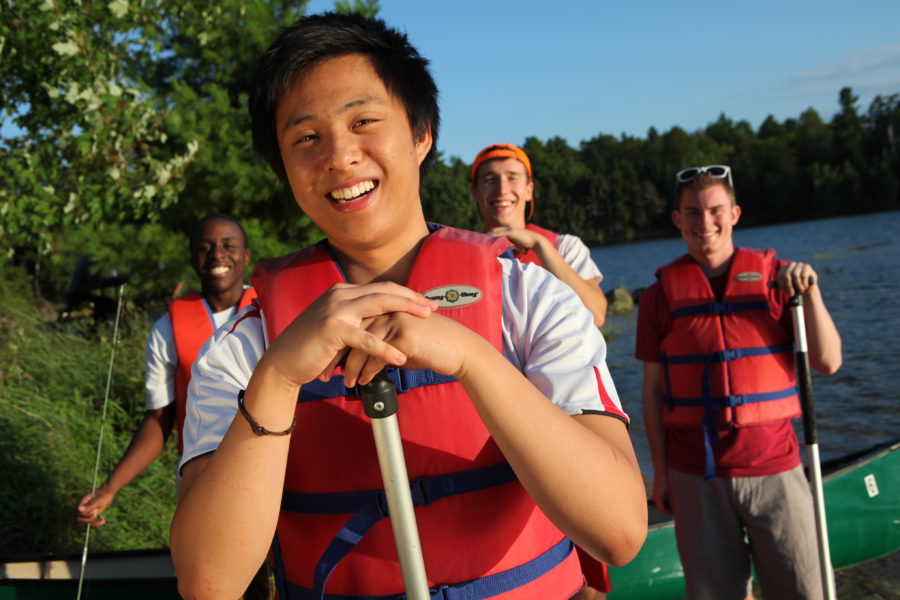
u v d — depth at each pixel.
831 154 106.62
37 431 5.27
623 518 1.11
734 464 3.25
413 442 1.24
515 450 1.07
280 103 1.26
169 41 10.16
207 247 3.44
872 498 4.43
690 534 3.36
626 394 11.23
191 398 1.31
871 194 93.25
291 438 1.28
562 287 1.34
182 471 1.26
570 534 1.13
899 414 8.73
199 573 1.10
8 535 4.50
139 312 8.92
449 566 1.22
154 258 9.68
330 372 1.10
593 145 124.56
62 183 5.84
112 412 6.16
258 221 9.72
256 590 2.56
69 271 15.88
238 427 1.09
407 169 1.28
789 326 3.42
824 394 10.02
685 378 3.43
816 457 3.19
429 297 1.29
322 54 1.24
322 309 1.05
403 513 1.10
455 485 1.23
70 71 5.38
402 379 1.26
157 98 9.49
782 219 98.81
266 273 1.40
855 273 26.16
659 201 108.75
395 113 1.27
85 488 4.98
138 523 4.83
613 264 59.84
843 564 4.41
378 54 1.27
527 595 1.25
